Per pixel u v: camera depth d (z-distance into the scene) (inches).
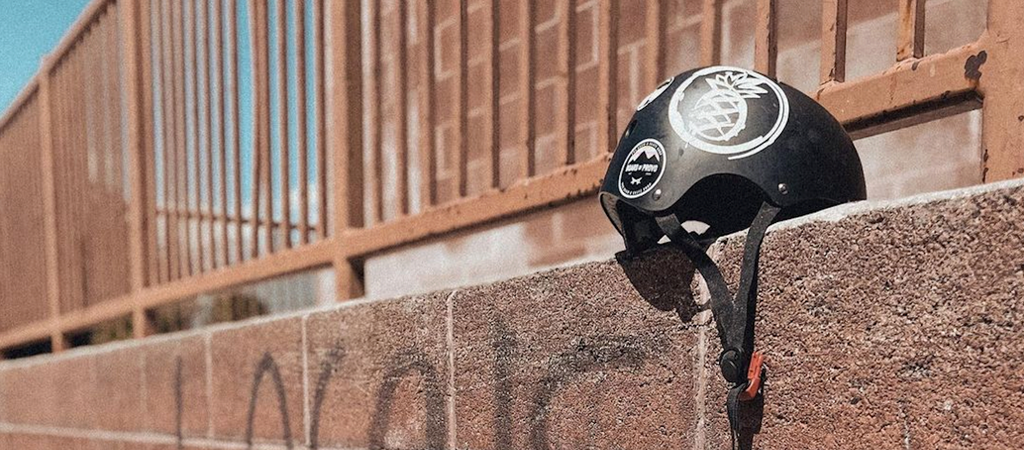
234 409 120.5
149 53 175.3
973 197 44.4
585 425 69.3
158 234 175.8
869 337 48.8
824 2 64.2
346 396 98.8
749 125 53.3
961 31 105.0
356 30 119.5
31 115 243.0
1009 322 42.8
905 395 47.0
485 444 79.8
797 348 52.6
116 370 156.3
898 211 47.6
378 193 114.3
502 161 173.0
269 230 136.7
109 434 158.9
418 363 88.4
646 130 56.4
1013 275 42.7
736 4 132.8
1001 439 42.9
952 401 44.9
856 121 61.0
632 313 64.9
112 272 198.5
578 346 69.9
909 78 57.6
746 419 55.7
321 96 125.0
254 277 138.0
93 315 201.8
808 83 122.3
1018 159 51.2
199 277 154.8
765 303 54.6
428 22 106.3
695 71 58.0
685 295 60.6
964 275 44.6
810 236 52.0
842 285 50.3
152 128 175.8
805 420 52.1
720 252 58.2
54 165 226.5
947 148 110.6
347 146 118.3
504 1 172.4
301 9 129.3
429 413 86.8
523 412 75.5
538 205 87.5
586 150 154.9
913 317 46.8
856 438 49.3
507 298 77.2
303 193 129.0
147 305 174.2
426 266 199.6
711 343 58.4
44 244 237.8
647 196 54.8
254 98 139.8
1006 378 42.8
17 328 254.5
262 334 114.1
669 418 61.9
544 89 163.3
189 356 132.2
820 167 53.8
